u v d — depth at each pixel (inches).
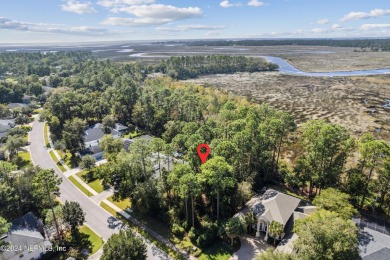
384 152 1807.3
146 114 3821.4
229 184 1779.0
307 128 2416.3
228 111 2933.1
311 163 2188.7
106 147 2844.5
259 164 2378.2
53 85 6643.7
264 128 2295.8
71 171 2800.2
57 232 1768.0
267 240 1754.4
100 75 5841.5
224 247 1724.9
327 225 1294.3
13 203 1895.9
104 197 2317.9
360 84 6752.0
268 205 1838.1
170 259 1628.9
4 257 1489.9
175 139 2596.0
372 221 1850.4
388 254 1390.3
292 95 5856.3
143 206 2005.4
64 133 3159.5
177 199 2059.5
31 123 4330.7
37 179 1715.1
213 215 1968.5
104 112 4190.5
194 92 4722.0
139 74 6948.8
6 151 3154.5
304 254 1238.3
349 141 2062.0
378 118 4207.7
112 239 1469.0
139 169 2167.8
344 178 2292.1
